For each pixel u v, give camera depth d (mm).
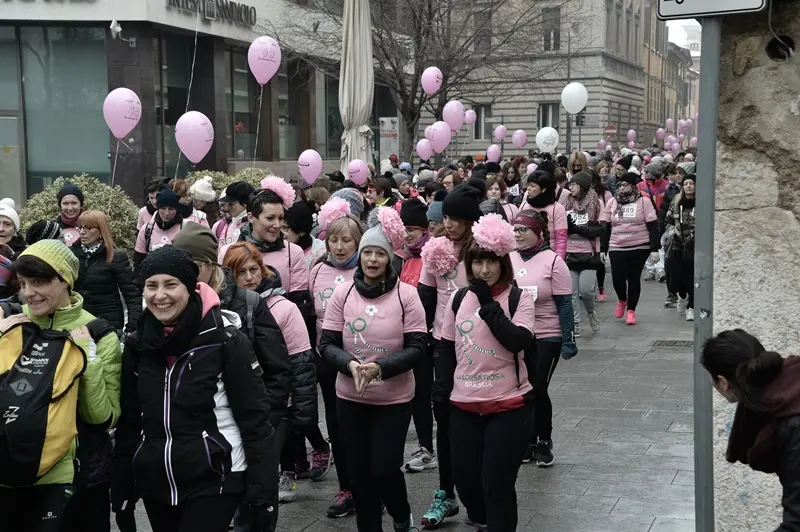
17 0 24375
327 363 5984
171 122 27859
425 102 26750
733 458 3057
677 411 8211
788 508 2779
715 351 3008
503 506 4898
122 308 8094
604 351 10938
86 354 3959
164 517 3953
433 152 20469
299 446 6773
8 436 3807
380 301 5297
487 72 35938
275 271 5738
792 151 3791
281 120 34594
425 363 6645
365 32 14812
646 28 69500
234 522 5363
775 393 2865
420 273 6555
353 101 14844
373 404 5230
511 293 4965
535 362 5012
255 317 4789
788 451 2809
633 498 6102
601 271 14836
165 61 27438
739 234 3902
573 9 48938
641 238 12492
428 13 24703
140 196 25859
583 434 7570
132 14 24844
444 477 5871
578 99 23406
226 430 3891
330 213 6738
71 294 4195
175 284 3771
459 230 6051
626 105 60344
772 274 3865
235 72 30859
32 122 25906
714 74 3238
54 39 25578
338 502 6051
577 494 6199
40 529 3979
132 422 4047
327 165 37031
